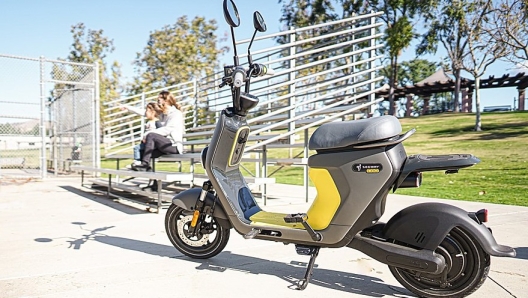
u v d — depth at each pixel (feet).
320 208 9.57
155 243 13.64
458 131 63.87
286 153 57.98
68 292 9.27
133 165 20.62
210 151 10.89
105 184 25.70
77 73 40.19
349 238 9.21
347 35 25.09
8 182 34.73
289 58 21.97
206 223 11.53
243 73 10.66
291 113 22.97
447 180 30.94
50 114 47.91
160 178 17.74
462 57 62.08
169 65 77.92
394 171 8.71
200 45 80.84
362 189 8.96
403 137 8.75
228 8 10.72
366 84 23.18
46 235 14.85
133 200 22.43
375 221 9.39
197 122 35.35
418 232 8.73
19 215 19.06
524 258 11.66
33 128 42.60
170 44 78.64
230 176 11.43
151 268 10.99
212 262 11.54
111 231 15.47
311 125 21.44
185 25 80.64
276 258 11.90
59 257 12.04
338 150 9.23
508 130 58.29
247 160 25.02
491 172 33.09
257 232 10.29
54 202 23.17
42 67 37.11
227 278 10.23
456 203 21.12
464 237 8.45
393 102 104.88
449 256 8.55
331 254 12.28
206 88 32.96
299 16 98.63
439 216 8.56
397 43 87.15
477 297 8.86
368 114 22.99
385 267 11.09
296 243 9.91
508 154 41.29
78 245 13.41
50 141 48.62
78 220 17.72
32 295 9.09
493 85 99.81
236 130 11.10
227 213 10.79
